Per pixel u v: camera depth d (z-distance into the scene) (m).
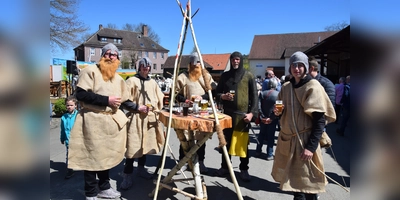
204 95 4.03
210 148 5.64
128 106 3.21
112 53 2.91
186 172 4.18
